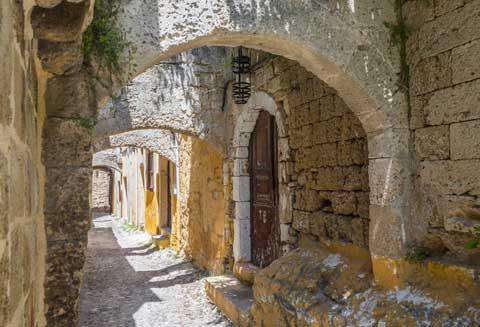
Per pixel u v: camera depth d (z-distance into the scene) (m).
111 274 8.59
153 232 13.84
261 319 4.45
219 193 7.29
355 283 3.45
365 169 3.53
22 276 1.41
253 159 6.36
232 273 6.64
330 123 3.96
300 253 4.43
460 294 2.64
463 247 2.77
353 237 3.69
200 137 6.90
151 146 9.95
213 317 5.55
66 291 2.26
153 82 6.67
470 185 2.67
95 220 23.00
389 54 3.13
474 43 2.62
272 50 3.05
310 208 4.37
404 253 3.04
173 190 10.85
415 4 3.07
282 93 4.92
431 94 2.95
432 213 2.97
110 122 6.42
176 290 7.03
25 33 1.62
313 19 2.91
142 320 5.56
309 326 3.54
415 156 3.11
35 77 2.07
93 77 2.44
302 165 4.50
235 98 6.38
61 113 2.31
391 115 3.10
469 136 2.67
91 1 1.91
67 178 2.30
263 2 2.79
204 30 2.68
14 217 1.23
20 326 1.33
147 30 2.59
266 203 5.87
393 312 2.91
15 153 1.28
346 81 3.07
